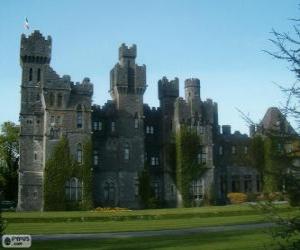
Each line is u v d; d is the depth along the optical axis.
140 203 79.00
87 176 72.31
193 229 41.31
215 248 27.64
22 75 76.56
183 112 84.31
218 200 87.06
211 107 86.62
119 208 73.44
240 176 90.50
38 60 77.75
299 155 10.77
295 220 10.88
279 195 10.88
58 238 35.06
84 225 45.62
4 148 101.88
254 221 47.31
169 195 82.88
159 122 87.69
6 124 103.25
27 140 73.88
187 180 81.44
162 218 52.88
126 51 82.75
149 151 85.81
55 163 71.25
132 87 82.56
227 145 91.81
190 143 82.94
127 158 80.12
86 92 75.44
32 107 75.44
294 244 11.05
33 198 72.12
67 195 71.31
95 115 80.19
